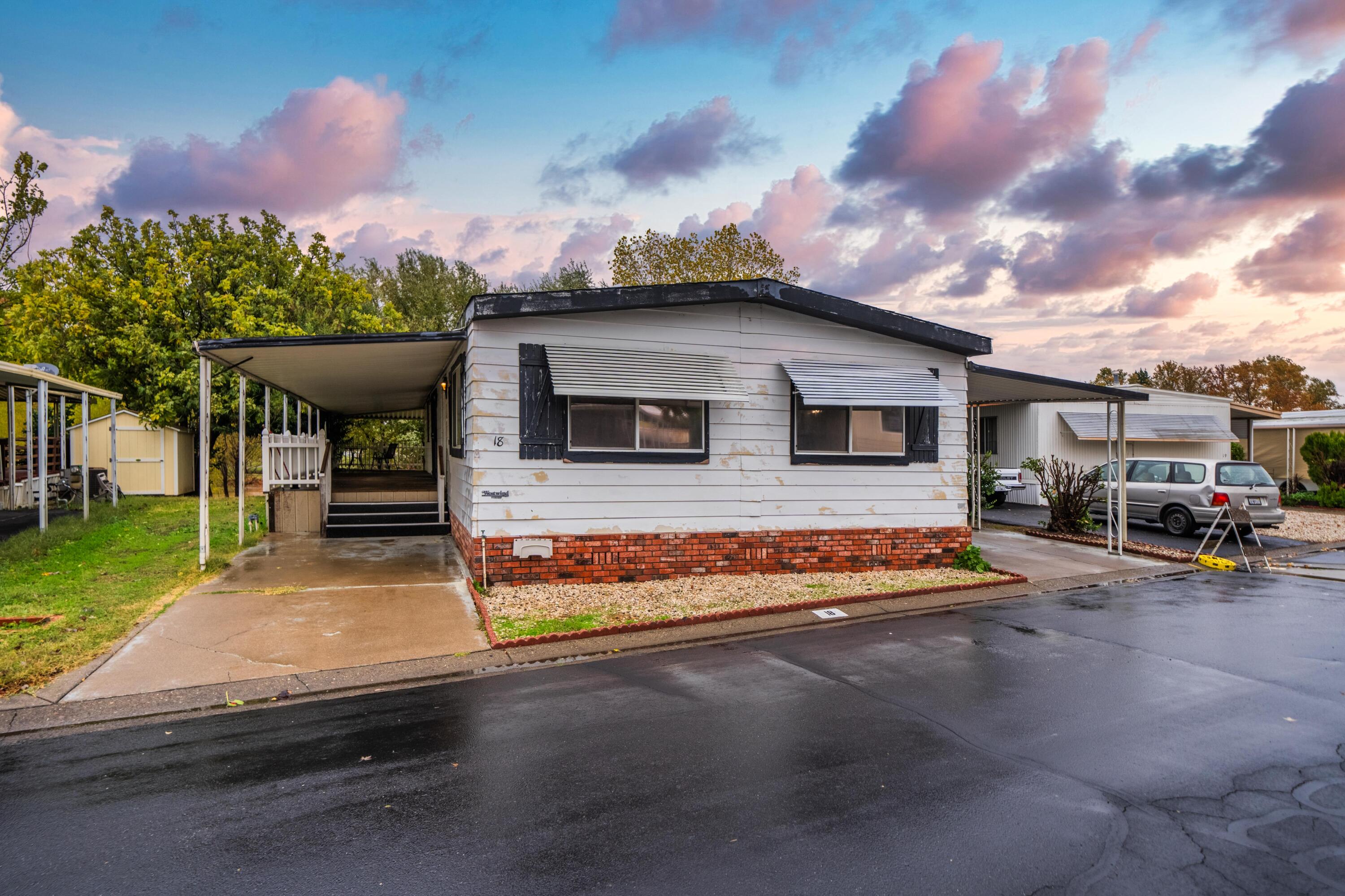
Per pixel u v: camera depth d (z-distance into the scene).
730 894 3.08
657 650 6.85
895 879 3.19
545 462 8.94
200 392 9.52
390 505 13.16
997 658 6.59
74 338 20.22
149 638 6.68
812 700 5.50
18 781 4.11
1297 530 15.96
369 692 5.70
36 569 9.55
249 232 23.00
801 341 9.98
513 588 8.77
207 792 3.99
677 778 4.17
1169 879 3.20
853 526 10.21
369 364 10.84
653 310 9.32
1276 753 4.55
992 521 17.06
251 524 13.01
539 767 4.32
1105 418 20.47
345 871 3.24
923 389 10.12
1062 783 4.13
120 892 3.08
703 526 9.55
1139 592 9.67
